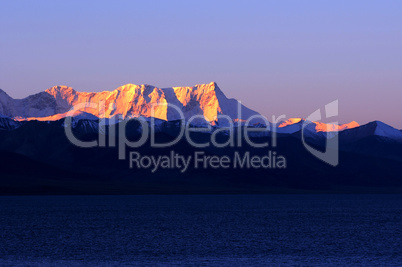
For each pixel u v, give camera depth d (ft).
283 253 301.22
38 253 301.84
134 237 377.50
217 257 287.48
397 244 338.54
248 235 389.39
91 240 359.87
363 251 307.99
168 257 287.28
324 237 376.68
